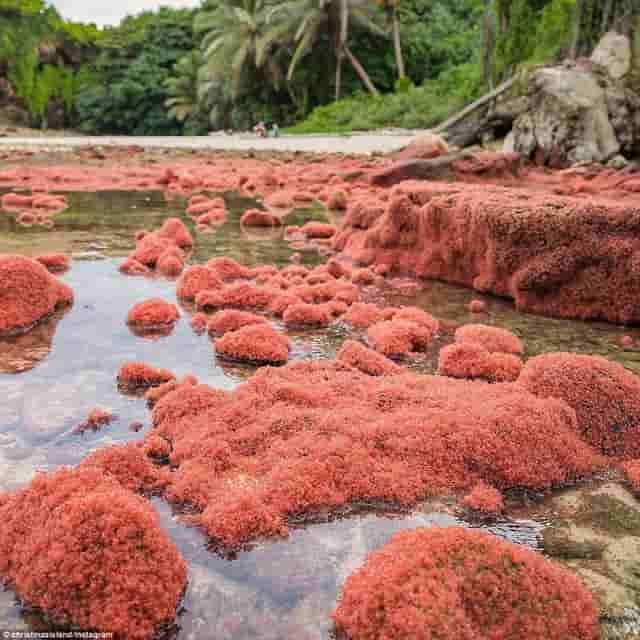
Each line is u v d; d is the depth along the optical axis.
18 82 52.81
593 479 2.96
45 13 56.22
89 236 8.27
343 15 37.38
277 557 2.37
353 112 35.78
